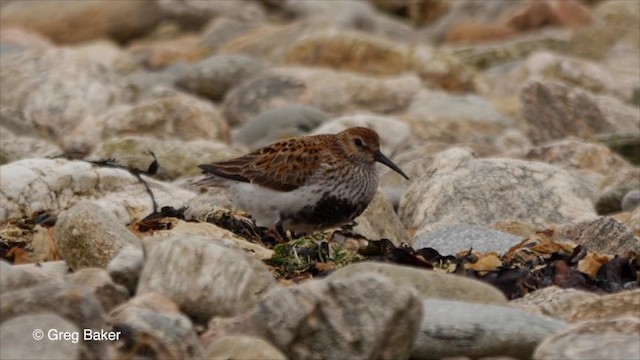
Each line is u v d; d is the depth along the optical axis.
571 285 16.44
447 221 21.08
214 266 14.17
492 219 21.20
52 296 12.62
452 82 40.56
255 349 12.66
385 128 29.89
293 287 13.27
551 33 48.22
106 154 25.69
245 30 50.53
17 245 17.89
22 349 12.05
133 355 12.66
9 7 53.72
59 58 34.69
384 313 12.98
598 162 26.77
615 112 32.03
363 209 19.31
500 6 53.91
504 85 39.44
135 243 16.25
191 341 12.87
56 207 19.62
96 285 14.06
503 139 31.22
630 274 16.83
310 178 18.78
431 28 56.09
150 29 54.03
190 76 39.50
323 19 47.81
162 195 20.16
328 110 36.12
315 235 19.20
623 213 22.27
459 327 13.47
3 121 29.69
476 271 16.62
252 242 18.53
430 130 32.53
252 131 31.98
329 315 13.05
